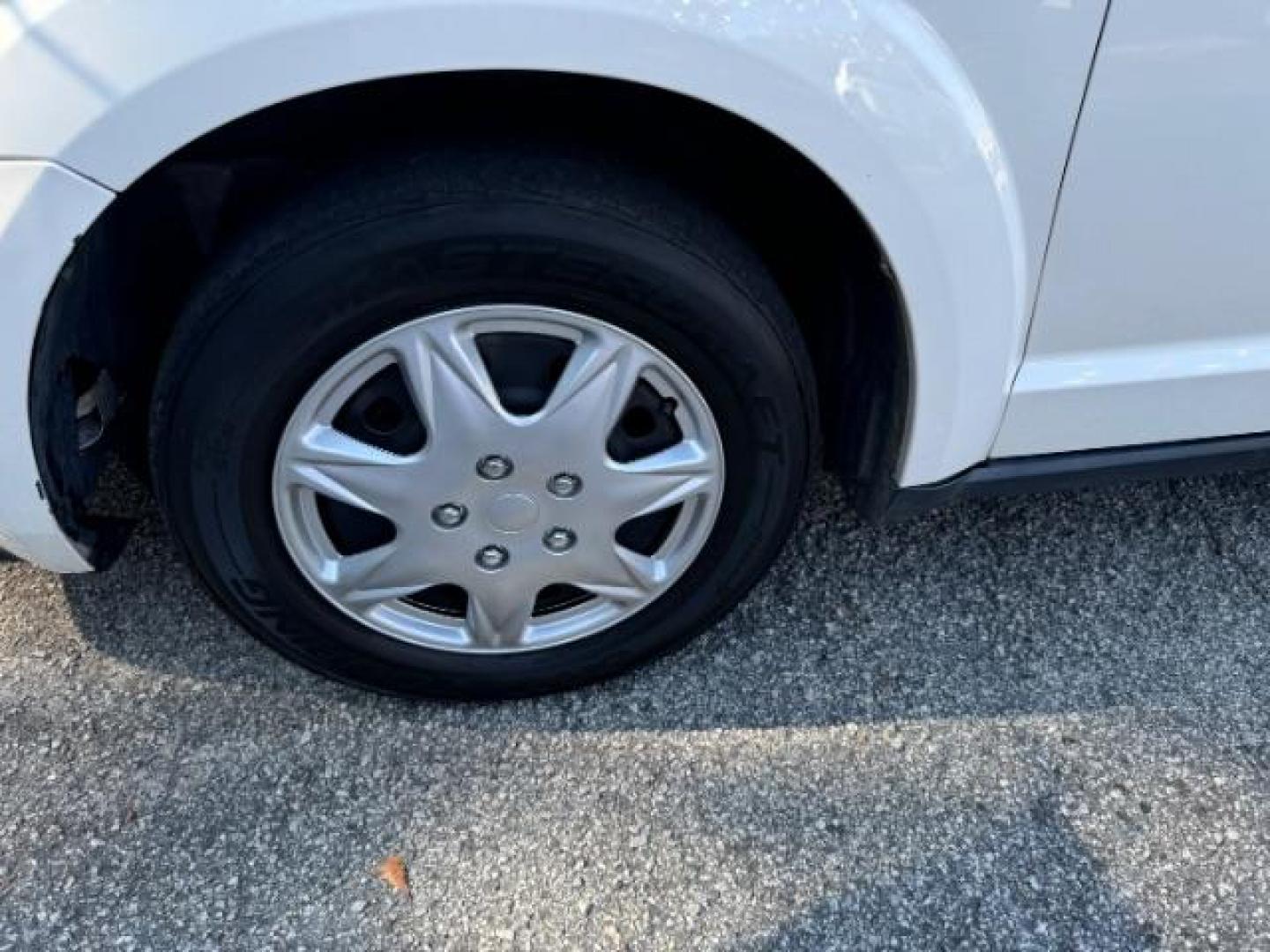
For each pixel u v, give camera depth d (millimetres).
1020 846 1861
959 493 1921
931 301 1659
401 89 1574
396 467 1706
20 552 1722
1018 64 1516
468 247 1531
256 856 1828
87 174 1421
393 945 1730
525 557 1818
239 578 1804
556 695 2051
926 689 2082
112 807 1883
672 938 1743
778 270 1911
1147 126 1575
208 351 1586
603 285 1584
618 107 1613
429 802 1897
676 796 1914
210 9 1350
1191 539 2355
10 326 1493
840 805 1909
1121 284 1733
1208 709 2064
